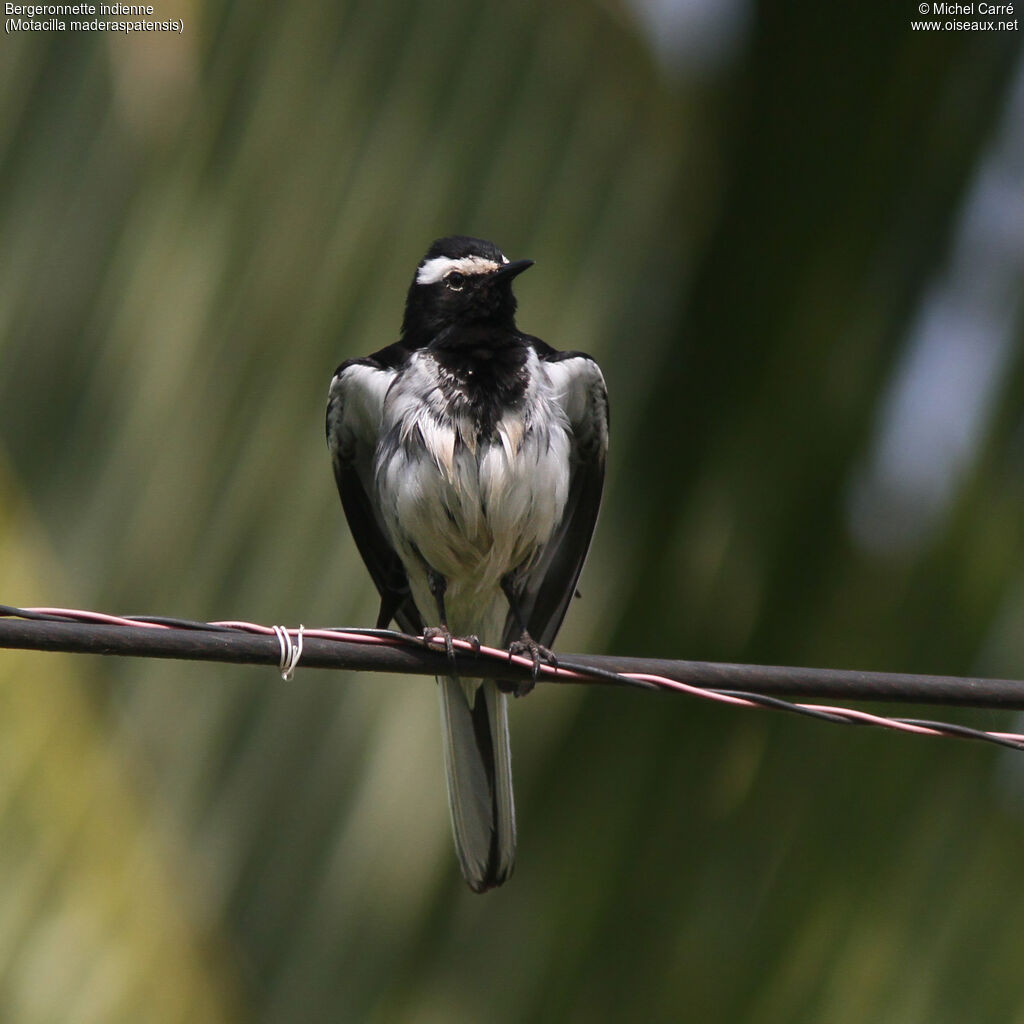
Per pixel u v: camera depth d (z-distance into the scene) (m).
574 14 13.62
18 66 13.09
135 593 12.38
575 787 12.26
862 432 12.25
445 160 13.27
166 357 12.79
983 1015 10.67
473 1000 11.98
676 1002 11.34
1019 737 7.90
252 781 12.34
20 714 11.49
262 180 13.02
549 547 10.65
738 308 12.96
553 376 10.13
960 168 12.66
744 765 11.86
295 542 12.55
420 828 12.52
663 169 13.60
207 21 13.07
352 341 12.84
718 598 12.17
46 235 12.95
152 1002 11.27
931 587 11.55
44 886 11.20
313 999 12.02
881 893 11.12
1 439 12.61
